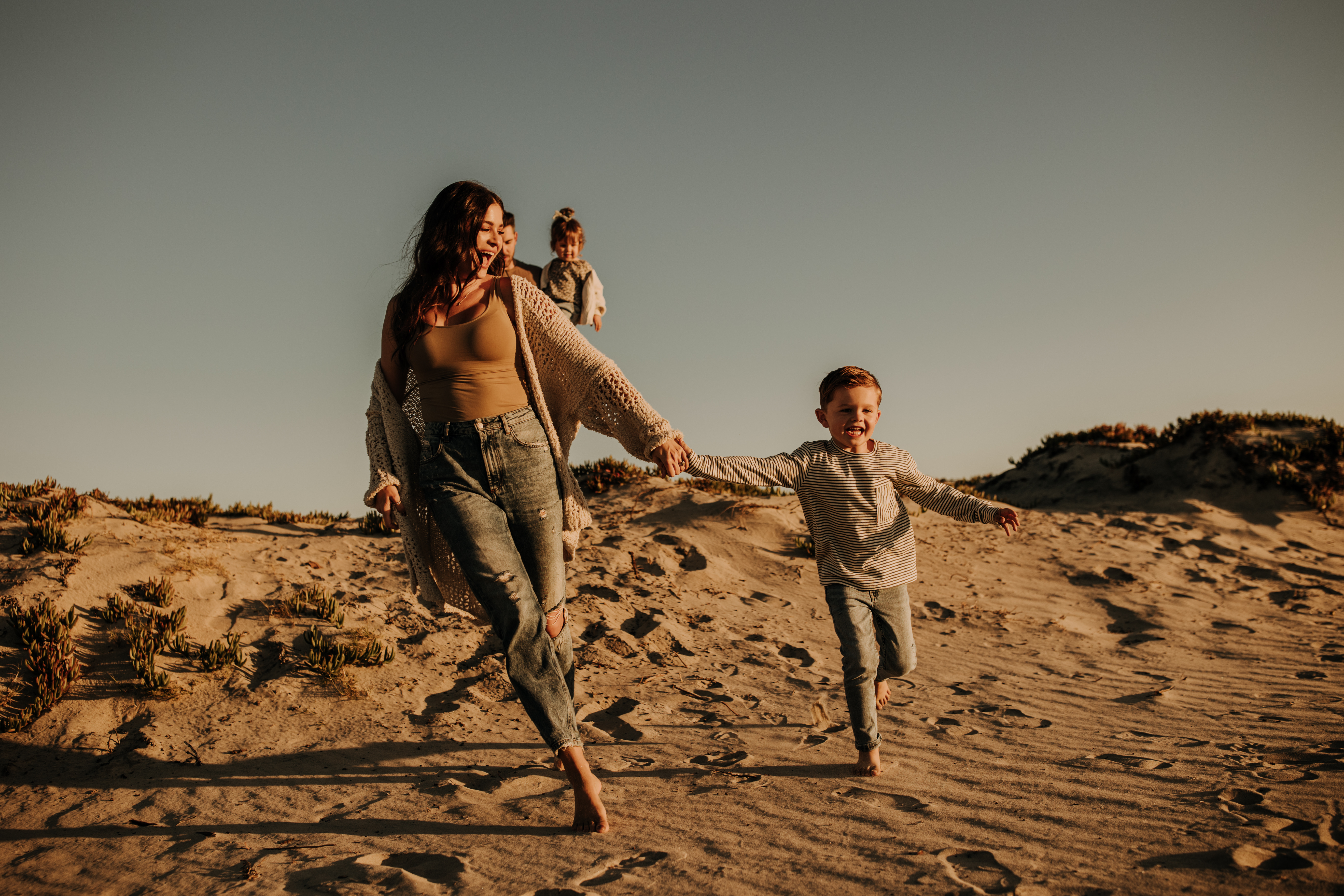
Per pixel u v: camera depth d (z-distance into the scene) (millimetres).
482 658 4945
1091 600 7199
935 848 2615
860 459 3568
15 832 2973
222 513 7812
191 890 2506
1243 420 12414
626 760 3682
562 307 6848
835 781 3332
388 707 4301
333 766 3611
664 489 9445
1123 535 9359
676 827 2875
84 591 4965
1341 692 4734
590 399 3223
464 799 3201
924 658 5508
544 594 3182
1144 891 2256
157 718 4039
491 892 2420
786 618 6324
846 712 4371
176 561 5660
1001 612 6707
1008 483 13945
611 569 6836
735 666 5211
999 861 2498
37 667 4145
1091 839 2645
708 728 4141
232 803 3211
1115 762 3484
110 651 4496
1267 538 9703
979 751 3713
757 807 3057
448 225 3000
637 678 4891
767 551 7750
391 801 3209
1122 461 12883
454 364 3010
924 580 7504
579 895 2383
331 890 2465
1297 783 3104
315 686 4438
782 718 4297
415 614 5488
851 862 2531
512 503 3033
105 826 3014
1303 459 11484
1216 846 2523
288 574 5965
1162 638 6141
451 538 2963
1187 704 4508
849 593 3506
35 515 5828
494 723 4137
